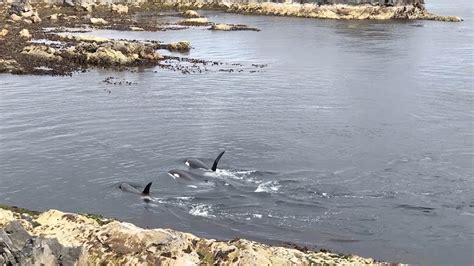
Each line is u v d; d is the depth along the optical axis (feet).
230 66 265.54
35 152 139.13
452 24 463.83
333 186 119.55
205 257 73.36
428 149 145.48
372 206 110.63
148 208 107.86
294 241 95.50
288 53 308.19
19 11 437.58
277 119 171.63
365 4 519.60
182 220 102.99
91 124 163.22
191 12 491.31
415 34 396.16
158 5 574.97
